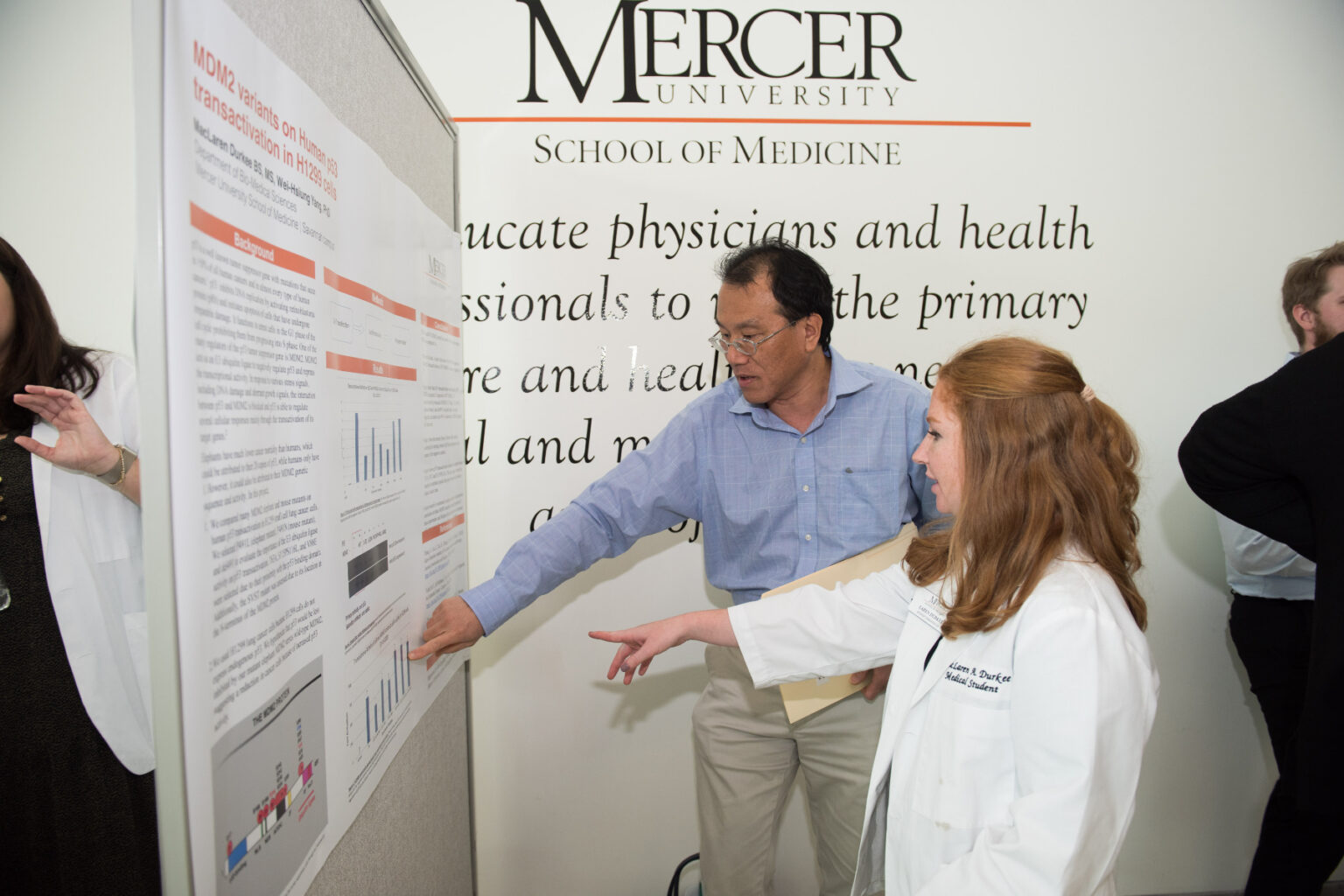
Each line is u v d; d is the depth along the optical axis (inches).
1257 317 67.3
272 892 27.1
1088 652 27.0
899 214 64.8
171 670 20.6
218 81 22.8
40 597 44.7
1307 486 40.1
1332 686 39.0
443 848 54.2
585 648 65.9
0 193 54.3
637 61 62.5
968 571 31.7
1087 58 64.7
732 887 55.4
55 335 47.0
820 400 50.6
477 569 64.6
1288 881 55.7
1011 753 29.8
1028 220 65.5
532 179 62.7
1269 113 66.1
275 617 27.1
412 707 45.0
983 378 31.4
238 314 24.1
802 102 63.6
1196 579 68.2
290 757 28.5
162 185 20.0
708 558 56.0
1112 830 26.2
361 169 36.2
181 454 20.7
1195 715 68.7
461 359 57.3
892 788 34.4
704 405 53.6
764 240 64.0
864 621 41.8
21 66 54.0
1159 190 66.0
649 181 63.3
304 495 29.7
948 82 64.2
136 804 48.5
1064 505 29.8
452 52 61.3
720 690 54.9
